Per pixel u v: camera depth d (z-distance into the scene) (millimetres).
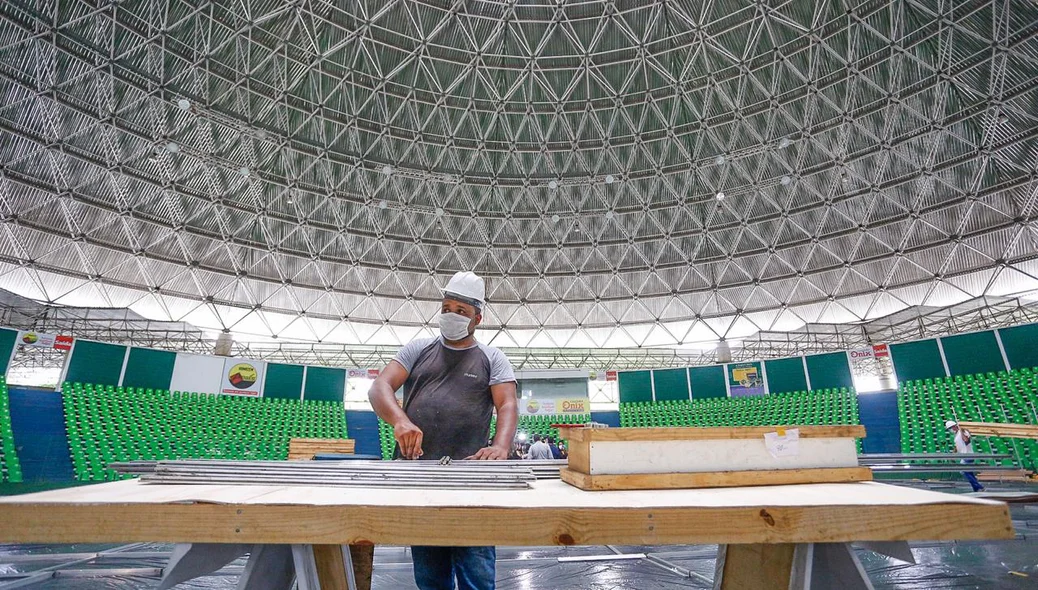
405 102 22359
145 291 24203
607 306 30578
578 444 1766
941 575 4652
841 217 24281
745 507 1225
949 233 22312
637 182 26016
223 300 26219
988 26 16859
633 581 4801
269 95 20484
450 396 2688
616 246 28516
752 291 28141
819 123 21344
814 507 1237
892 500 1295
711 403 28734
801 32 19031
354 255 27188
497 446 2410
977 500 1248
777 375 27953
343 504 1172
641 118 23297
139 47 17609
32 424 19609
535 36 21125
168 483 1617
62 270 21719
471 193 26281
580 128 23891
